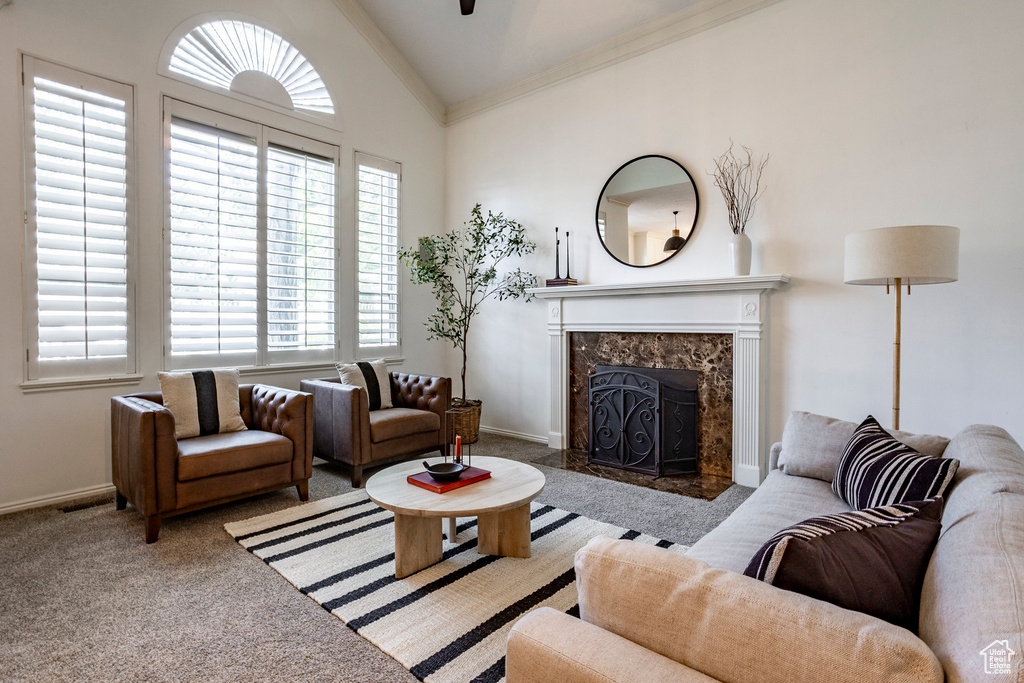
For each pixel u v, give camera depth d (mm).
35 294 3059
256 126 3977
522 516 2400
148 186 3447
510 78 4777
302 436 3166
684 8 3738
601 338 4254
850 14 3135
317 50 4344
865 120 3092
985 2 2742
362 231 4691
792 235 3350
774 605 796
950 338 2852
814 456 2318
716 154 3664
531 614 1005
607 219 4211
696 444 3758
